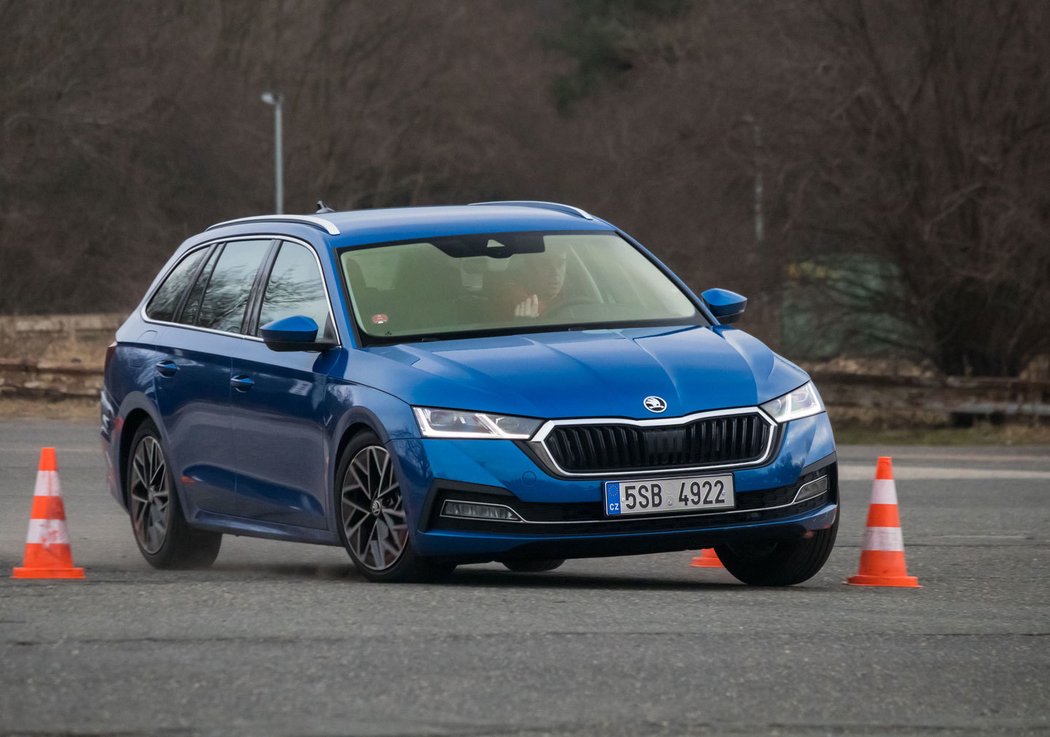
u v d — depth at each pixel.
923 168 83.56
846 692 16.11
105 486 44.38
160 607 20.50
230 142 157.50
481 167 184.25
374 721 14.60
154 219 141.38
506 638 18.33
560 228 27.61
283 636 18.41
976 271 81.12
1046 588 25.00
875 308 86.12
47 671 16.61
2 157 127.62
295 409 25.22
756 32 88.38
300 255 27.00
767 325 88.38
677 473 22.42
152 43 144.25
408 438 22.75
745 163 87.44
